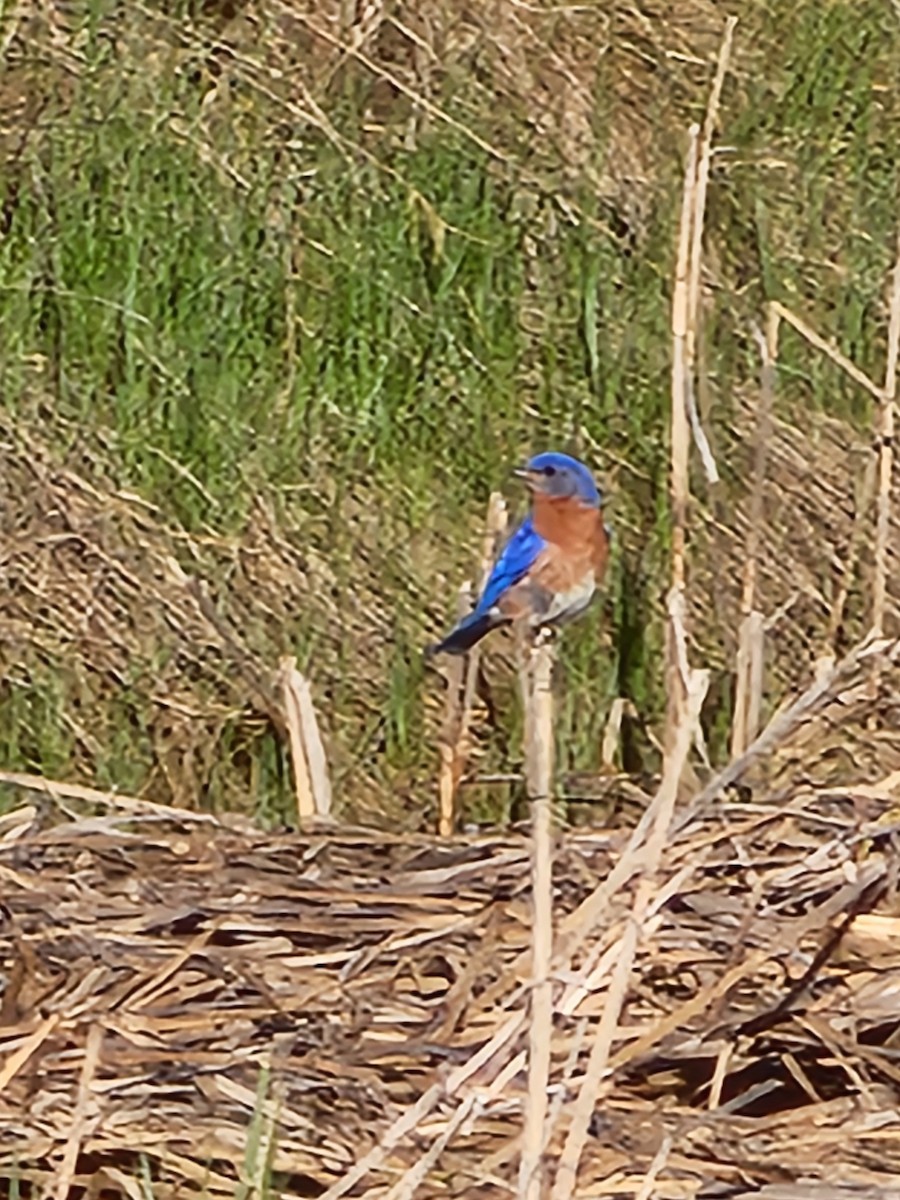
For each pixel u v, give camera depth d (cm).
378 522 1277
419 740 1159
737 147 1580
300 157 1496
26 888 835
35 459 1271
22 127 1482
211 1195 688
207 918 812
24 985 764
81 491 1255
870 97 1677
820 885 819
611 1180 680
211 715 1149
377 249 1423
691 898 812
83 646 1174
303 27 1628
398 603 1221
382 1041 744
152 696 1155
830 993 770
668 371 1357
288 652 1188
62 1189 664
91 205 1423
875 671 1084
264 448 1315
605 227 1477
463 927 802
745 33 1745
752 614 1079
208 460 1306
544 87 1614
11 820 921
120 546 1224
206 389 1341
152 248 1403
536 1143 638
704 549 1246
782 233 1525
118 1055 724
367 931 810
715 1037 747
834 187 1580
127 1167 697
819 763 1066
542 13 1684
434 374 1366
